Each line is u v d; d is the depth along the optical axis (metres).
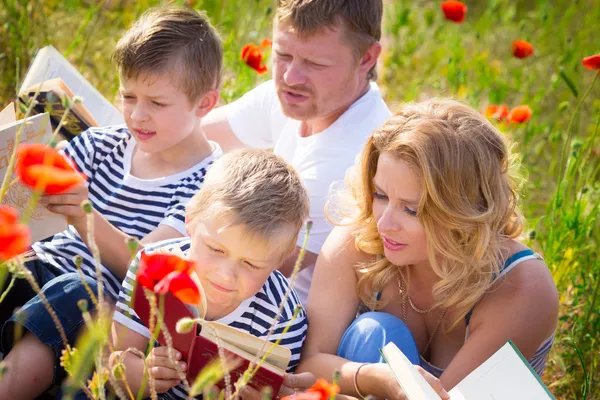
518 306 1.96
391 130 1.96
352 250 2.17
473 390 1.71
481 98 5.00
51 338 1.87
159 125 2.31
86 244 2.19
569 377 2.56
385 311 2.20
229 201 1.81
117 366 1.48
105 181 2.39
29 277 1.49
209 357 1.63
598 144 4.02
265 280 1.89
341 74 2.45
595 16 5.93
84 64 4.05
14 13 3.80
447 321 2.11
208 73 2.38
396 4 5.74
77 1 4.44
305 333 2.12
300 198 1.92
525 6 6.66
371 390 1.90
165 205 2.33
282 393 1.87
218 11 4.64
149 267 1.31
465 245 1.95
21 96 2.35
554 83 4.59
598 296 2.82
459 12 4.23
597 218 3.26
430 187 1.87
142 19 2.38
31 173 1.29
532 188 3.96
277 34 2.48
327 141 2.48
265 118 2.87
